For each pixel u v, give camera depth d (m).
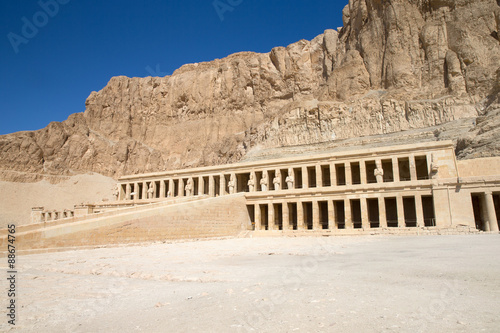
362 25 118.38
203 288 9.83
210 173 65.69
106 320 6.94
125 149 138.00
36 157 120.62
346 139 96.75
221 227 43.28
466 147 62.31
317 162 55.16
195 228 37.88
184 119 150.88
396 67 102.25
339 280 10.14
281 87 139.75
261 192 51.69
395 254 16.47
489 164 45.66
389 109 95.25
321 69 136.25
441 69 94.62
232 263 15.50
